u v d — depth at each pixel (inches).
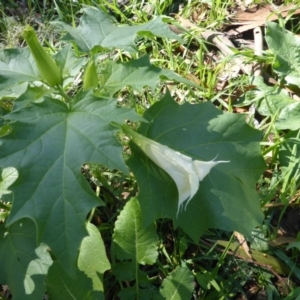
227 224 9.3
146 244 9.6
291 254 10.6
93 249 9.3
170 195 9.1
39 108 8.2
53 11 16.6
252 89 13.6
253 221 9.4
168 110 9.7
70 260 7.3
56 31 15.4
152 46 15.0
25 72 10.0
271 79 13.9
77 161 7.7
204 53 15.0
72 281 8.8
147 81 9.7
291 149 11.7
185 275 9.1
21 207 7.4
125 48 9.9
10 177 9.7
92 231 9.4
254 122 13.0
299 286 9.9
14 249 9.1
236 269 10.3
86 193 7.5
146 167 9.0
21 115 8.1
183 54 14.9
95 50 10.0
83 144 7.8
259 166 9.7
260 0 16.0
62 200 7.5
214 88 13.9
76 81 13.9
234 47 14.8
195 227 9.2
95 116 8.1
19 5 17.1
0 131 9.5
